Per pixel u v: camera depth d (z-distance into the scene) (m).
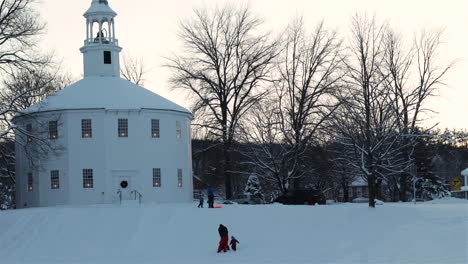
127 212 48.19
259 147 69.06
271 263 34.88
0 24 47.75
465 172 84.06
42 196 62.94
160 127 65.06
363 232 41.88
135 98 65.38
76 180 62.09
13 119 64.44
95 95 64.88
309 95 67.38
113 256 40.34
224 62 73.06
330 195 110.00
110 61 70.12
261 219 46.19
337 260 34.84
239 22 73.00
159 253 40.66
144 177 63.41
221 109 72.50
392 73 57.28
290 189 67.75
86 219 47.28
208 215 47.22
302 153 67.44
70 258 40.09
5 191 88.38
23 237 45.38
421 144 80.19
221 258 37.62
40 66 51.06
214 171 99.94
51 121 57.97
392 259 33.97
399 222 43.53
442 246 36.38
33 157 62.44
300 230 43.69
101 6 70.56
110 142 62.88
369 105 49.78
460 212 45.53
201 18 73.31
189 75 72.81
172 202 64.88
